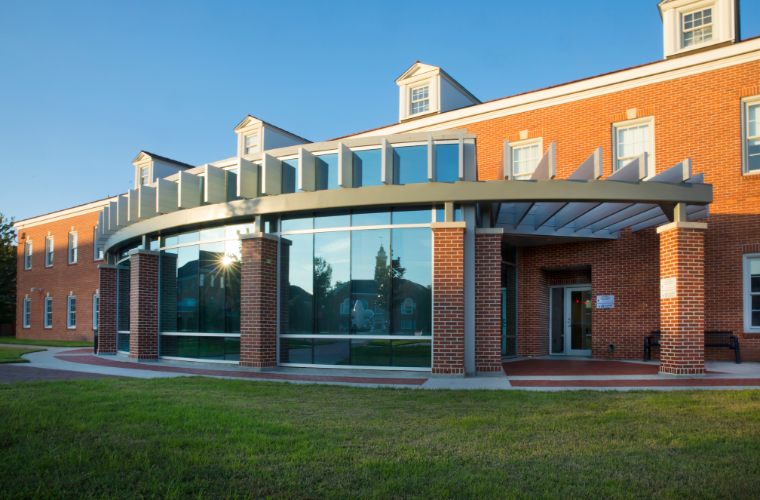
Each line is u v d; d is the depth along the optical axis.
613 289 14.12
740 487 3.77
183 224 12.85
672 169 9.60
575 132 14.95
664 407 6.41
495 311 10.20
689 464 4.27
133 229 14.68
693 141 13.25
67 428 5.56
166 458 4.50
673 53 14.32
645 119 14.01
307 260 11.42
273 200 11.38
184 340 13.32
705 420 5.71
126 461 4.37
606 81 14.47
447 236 10.03
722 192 12.81
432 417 6.07
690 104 13.36
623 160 14.34
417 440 5.06
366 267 10.86
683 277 9.60
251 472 4.13
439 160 10.52
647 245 13.74
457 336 9.88
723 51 12.93
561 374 10.37
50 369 11.88
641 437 5.09
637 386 8.51
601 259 14.34
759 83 12.49
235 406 6.74
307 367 11.20
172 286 13.78
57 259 28.95
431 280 10.36
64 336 27.77
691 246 9.64
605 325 14.21
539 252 15.28
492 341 10.17
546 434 5.23
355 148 11.02
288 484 3.86
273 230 11.85
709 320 12.78
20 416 6.08
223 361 12.24
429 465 4.28
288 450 4.72
